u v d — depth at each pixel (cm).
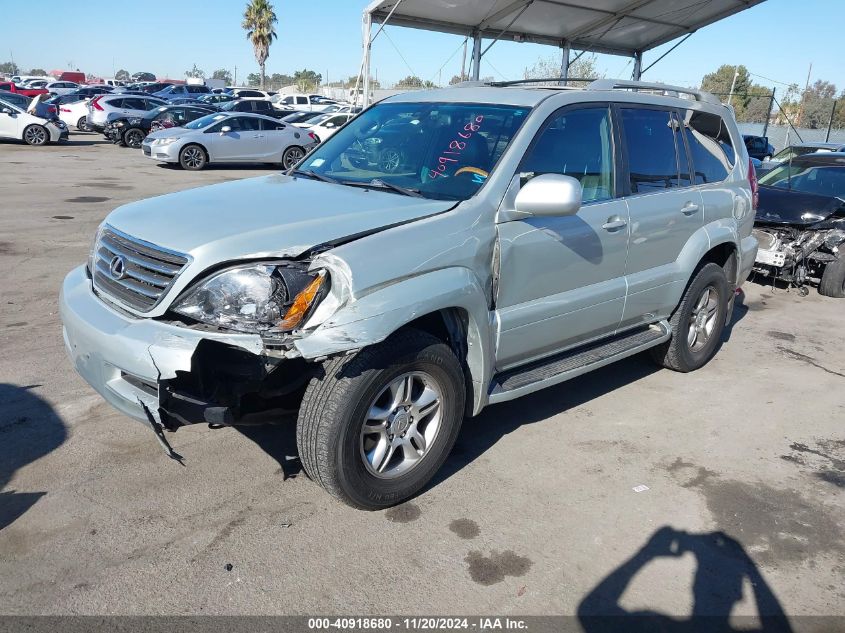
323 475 311
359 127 461
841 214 825
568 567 306
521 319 374
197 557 299
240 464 372
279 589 283
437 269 322
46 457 370
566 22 1181
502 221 357
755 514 353
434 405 343
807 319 725
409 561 304
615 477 382
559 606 283
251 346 280
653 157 469
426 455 345
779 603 289
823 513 356
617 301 438
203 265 292
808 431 451
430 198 359
